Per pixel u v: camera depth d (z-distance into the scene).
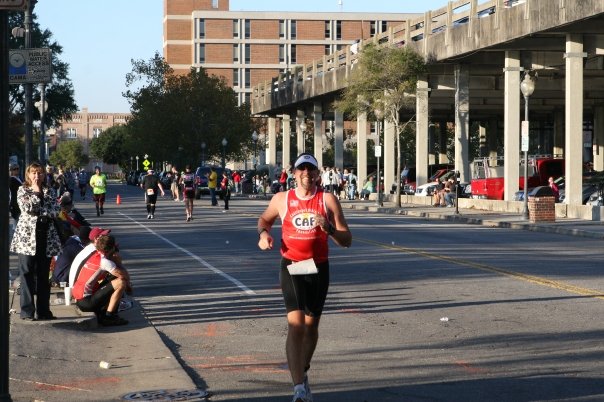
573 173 43.38
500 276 19.30
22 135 82.12
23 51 16.92
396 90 56.75
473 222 41.50
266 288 17.84
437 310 14.77
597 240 30.64
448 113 80.06
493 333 12.63
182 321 14.10
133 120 102.94
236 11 149.38
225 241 30.03
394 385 9.59
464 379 9.83
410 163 103.31
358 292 17.03
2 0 7.20
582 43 43.91
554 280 18.47
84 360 10.97
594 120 73.94
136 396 9.09
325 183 69.56
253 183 88.12
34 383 9.66
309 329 8.86
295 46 150.62
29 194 13.12
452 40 52.81
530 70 50.66
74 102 97.69
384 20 152.38
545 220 38.84
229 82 149.62
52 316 13.41
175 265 22.42
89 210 54.09
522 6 44.53
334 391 9.36
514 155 49.78
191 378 10.01
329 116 86.94
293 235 8.63
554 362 10.64
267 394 9.26
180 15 156.25
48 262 13.30
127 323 13.65
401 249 26.30
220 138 96.81
